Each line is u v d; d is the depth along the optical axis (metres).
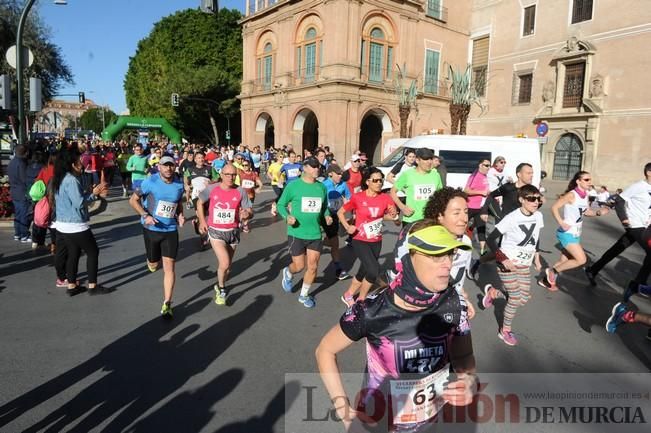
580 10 25.56
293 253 5.77
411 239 1.88
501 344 4.78
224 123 45.97
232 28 44.22
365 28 29.03
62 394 3.60
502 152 12.91
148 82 49.62
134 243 9.05
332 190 7.73
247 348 4.50
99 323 5.05
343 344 2.03
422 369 1.99
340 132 28.38
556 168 26.88
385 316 1.93
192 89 39.62
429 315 1.95
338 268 7.06
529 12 28.80
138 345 4.52
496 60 31.12
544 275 6.82
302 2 29.97
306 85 29.75
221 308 5.62
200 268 7.43
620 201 6.54
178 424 3.24
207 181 10.25
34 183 8.00
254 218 12.80
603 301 6.27
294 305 5.79
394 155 14.09
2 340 4.56
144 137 48.47
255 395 3.63
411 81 31.20
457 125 26.75
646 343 4.88
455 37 33.12
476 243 9.76
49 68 26.23
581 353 4.60
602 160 24.41
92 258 5.96
